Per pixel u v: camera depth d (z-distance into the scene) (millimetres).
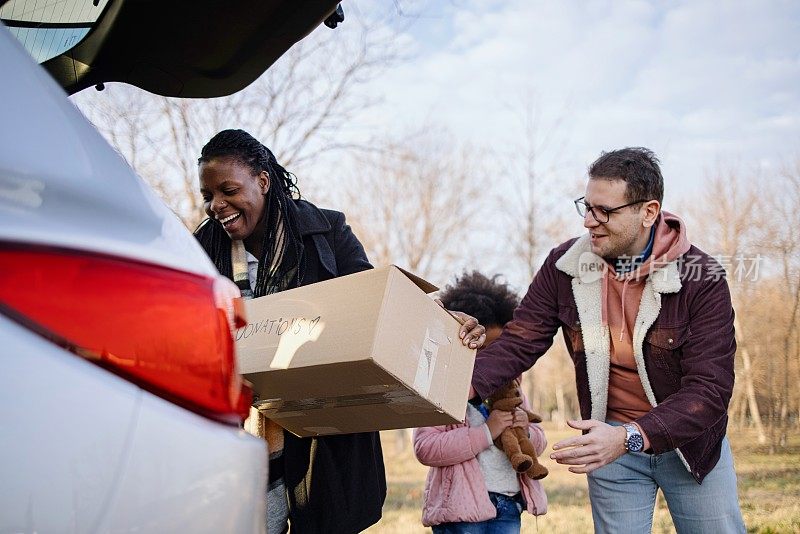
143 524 1409
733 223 8891
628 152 3305
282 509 2971
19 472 1312
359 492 2953
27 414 1329
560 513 6703
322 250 3100
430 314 2578
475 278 4176
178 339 1528
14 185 1418
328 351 2416
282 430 2955
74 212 1479
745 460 8938
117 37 2666
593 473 3518
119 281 1482
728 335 3248
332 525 2908
